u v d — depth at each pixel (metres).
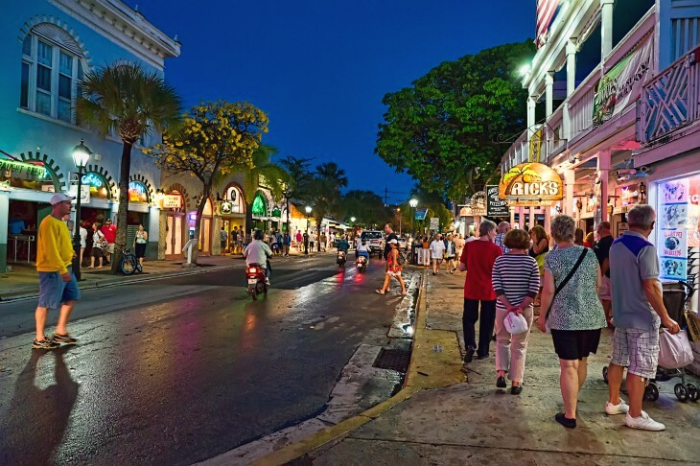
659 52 7.64
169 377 6.09
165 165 23.03
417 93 24.31
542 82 16.44
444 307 11.34
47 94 18.38
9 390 5.47
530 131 16.75
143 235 20.22
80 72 19.72
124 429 4.56
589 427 4.27
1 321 9.21
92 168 20.12
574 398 4.30
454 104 22.88
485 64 23.97
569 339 4.29
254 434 4.56
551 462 3.65
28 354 6.91
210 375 6.24
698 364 5.53
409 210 58.66
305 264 26.64
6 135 16.47
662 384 5.40
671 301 4.68
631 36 9.05
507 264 5.27
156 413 4.96
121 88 16.67
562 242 4.47
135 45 22.70
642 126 7.10
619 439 4.04
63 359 6.70
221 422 4.81
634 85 8.61
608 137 9.64
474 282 6.73
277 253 33.97
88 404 5.12
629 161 10.40
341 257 24.47
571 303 4.29
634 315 4.24
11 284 13.79
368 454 3.80
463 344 7.72
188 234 28.22
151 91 16.81
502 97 21.81
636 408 4.23
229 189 32.91
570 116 12.73
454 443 3.98
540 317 4.44
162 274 18.33
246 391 5.72
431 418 4.52
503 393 5.24
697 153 5.80
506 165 20.98
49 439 4.30
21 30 16.92
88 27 19.84
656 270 4.14
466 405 4.86
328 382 6.20
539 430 4.23
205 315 10.20
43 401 5.17
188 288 14.53
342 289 15.37
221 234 32.09
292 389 5.87
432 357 6.92
